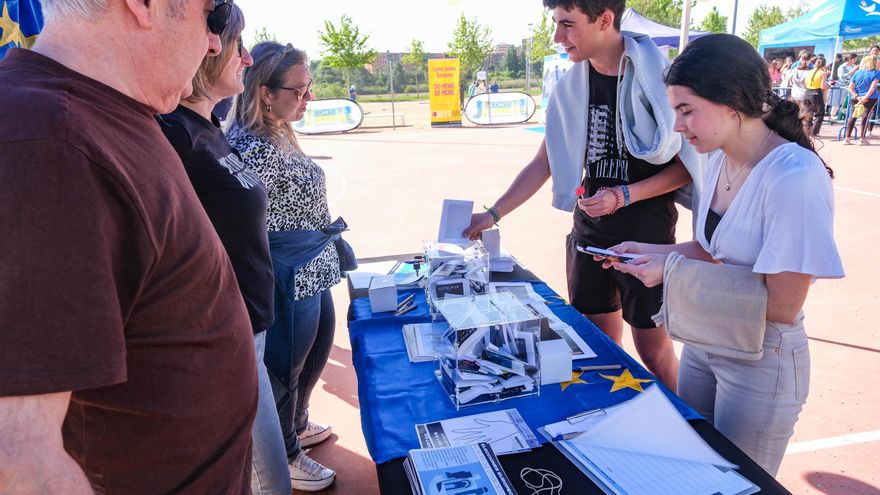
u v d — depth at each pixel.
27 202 0.59
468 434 1.35
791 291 1.32
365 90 29.67
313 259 2.10
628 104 2.11
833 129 12.68
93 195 0.64
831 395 2.82
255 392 1.01
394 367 1.72
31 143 0.61
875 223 5.57
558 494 1.14
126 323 0.73
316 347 2.40
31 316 0.59
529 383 1.54
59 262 0.61
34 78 0.69
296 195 1.98
